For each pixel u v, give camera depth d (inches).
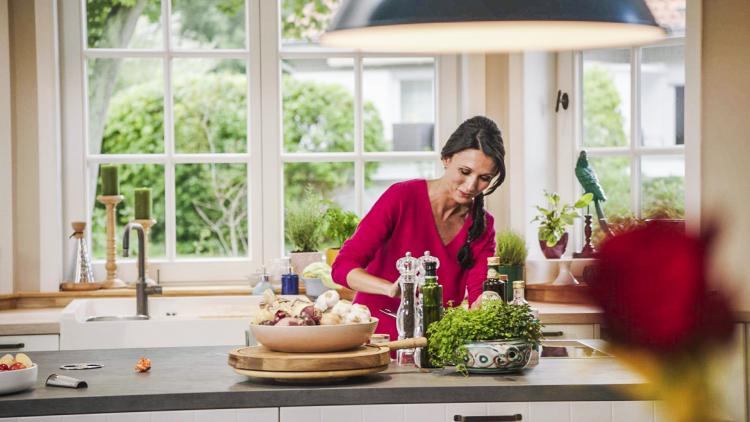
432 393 82.0
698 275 10.0
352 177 180.2
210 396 81.3
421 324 92.7
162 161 176.6
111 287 167.0
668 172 168.9
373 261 113.0
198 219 178.2
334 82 179.6
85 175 174.1
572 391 82.0
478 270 112.5
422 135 181.0
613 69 173.3
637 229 10.4
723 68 140.3
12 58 162.9
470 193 109.0
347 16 56.9
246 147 179.0
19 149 163.5
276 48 177.6
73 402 80.0
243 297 162.1
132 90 176.4
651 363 10.1
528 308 89.3
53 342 140.3
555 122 176.1
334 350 86.4
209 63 177.8
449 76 180.2
